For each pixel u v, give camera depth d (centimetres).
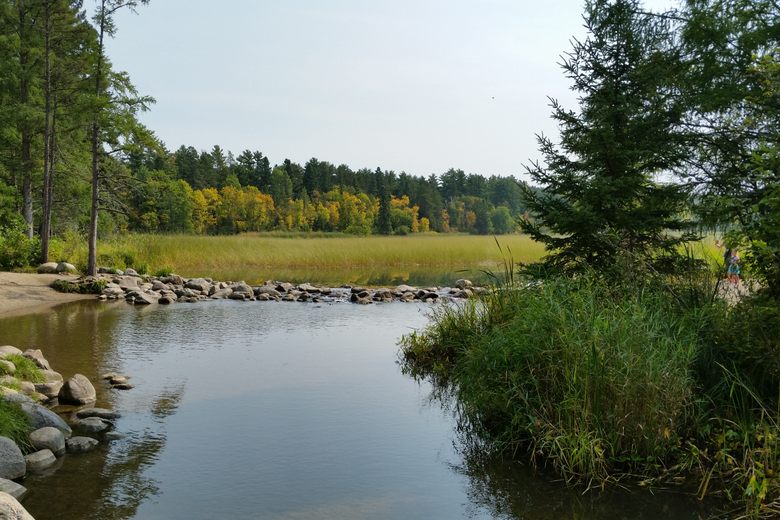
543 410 593
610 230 878
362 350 1121
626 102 889
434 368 938
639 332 611
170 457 594
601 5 950
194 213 7650
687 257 872
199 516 473
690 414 584
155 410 743
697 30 942
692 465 554
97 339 1218
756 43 884
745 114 906
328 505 493
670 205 913
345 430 674
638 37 961
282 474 554
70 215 3250
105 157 2344
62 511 480
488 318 954
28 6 2691
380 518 472
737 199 788
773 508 473
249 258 3148
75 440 618
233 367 977
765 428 515
